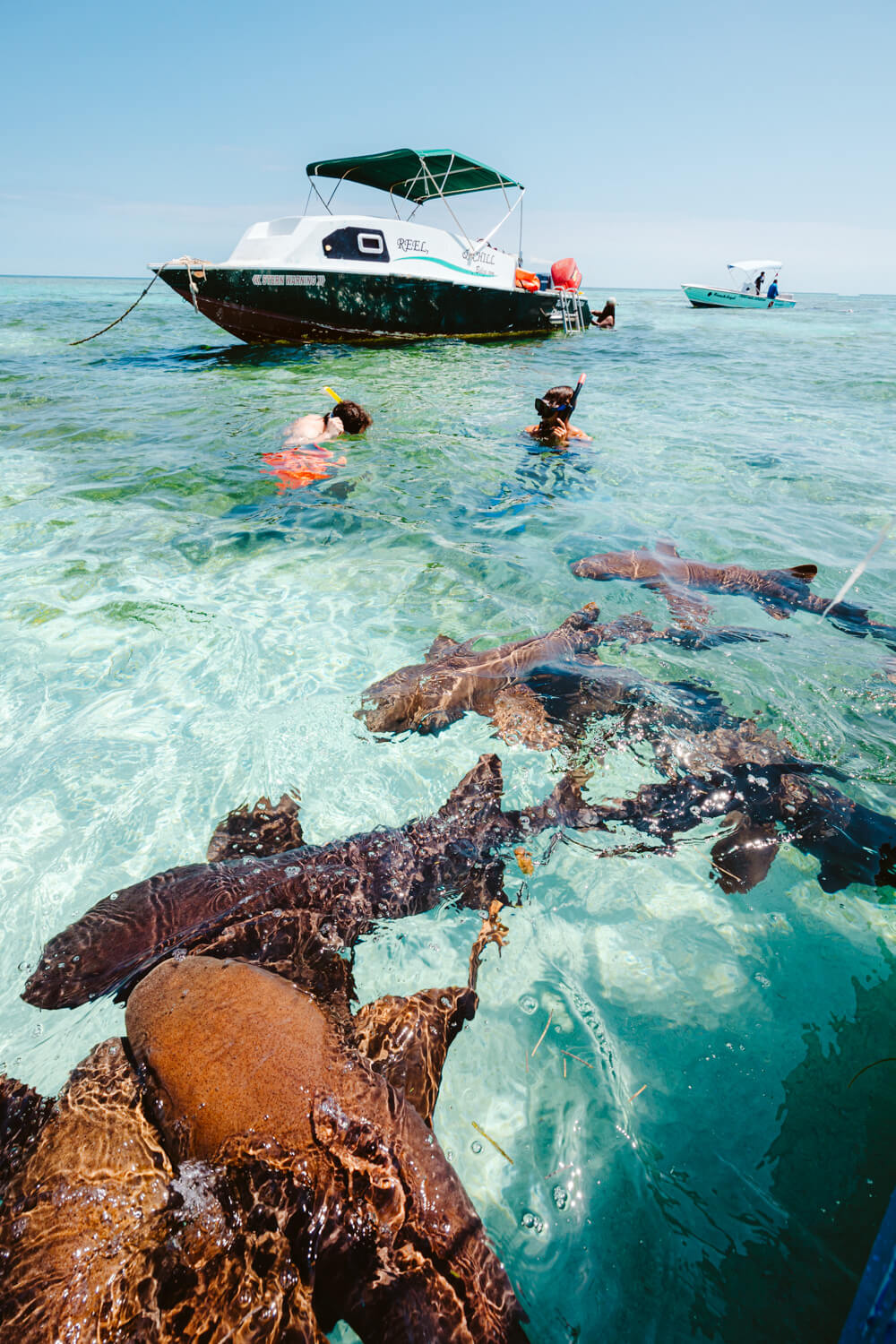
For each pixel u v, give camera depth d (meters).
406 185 15.43
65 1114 1.63
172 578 4.89
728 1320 1.49
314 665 3.91
